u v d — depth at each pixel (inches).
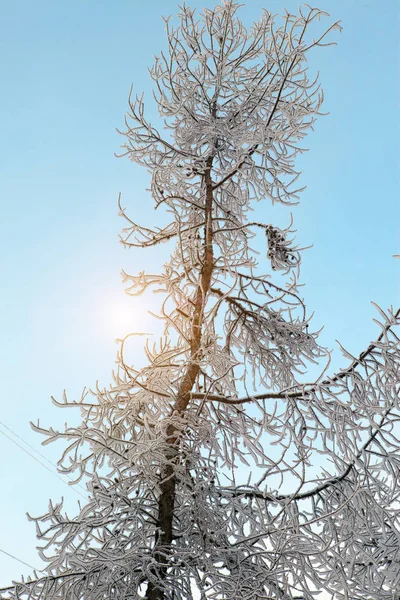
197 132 253.0
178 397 219.5
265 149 243.4
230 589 186.1
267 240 254.7
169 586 179.5
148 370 209.9
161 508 201.3
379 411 190.7
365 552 195.2
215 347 213.5
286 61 244.2
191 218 272.8
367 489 198.5
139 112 242.4
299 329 253.8
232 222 261.7
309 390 204.8
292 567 187.0
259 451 199.8
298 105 247.0
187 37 262.7
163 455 189.9
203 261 251.1
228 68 263.1
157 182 251.6
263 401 205.8
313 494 210.1
